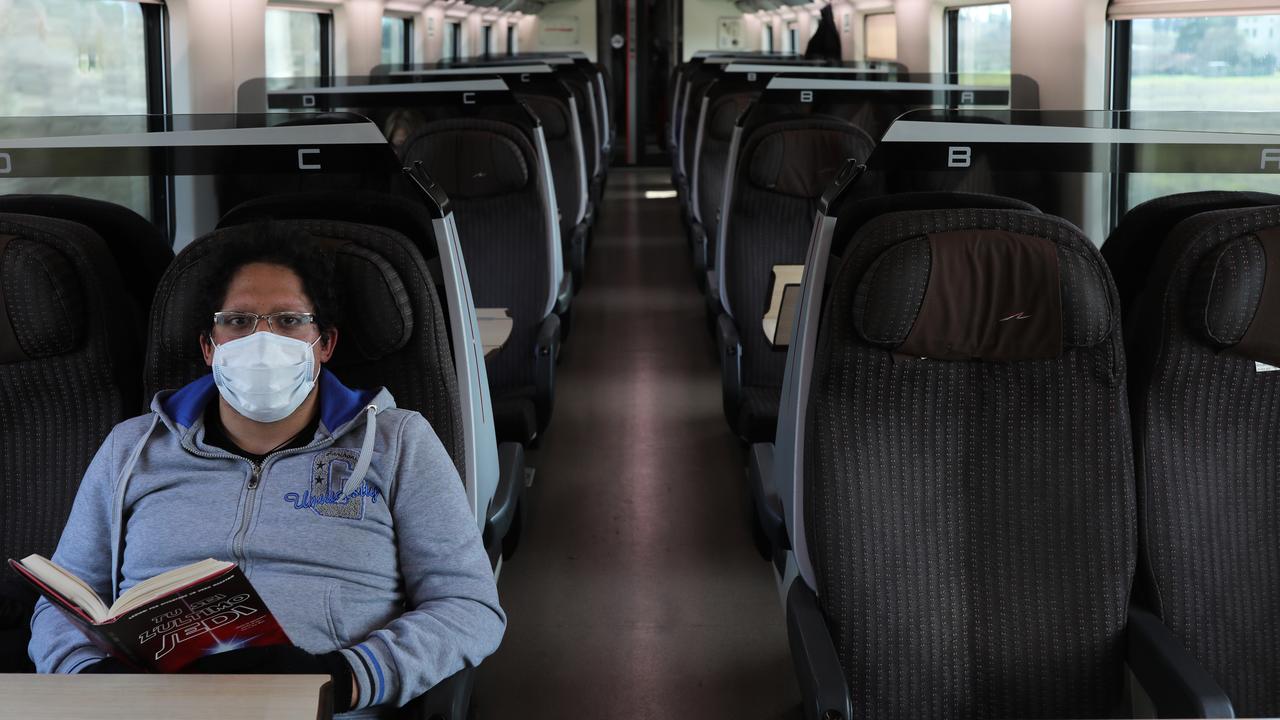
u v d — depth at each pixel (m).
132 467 1.60
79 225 1.88
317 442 1.60
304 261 1.60
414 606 1.62
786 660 2.62
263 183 2.71
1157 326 1.74
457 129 3.62
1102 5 4.39
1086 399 1.74
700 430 4.22
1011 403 1.75
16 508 1.88
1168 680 1.61
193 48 4.91
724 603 2.89
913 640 1.75
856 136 3.46
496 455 2.36
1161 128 2.91
